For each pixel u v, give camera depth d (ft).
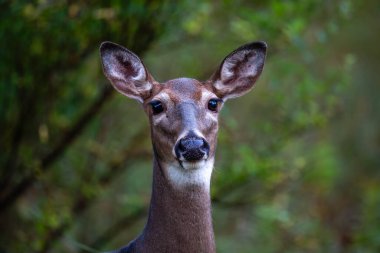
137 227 56.13
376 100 70.85
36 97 44.88
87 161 49.44
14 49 42.83
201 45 50.78
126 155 49.73
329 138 67.67
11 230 47.47
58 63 44.24
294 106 48.98
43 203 47.65
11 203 45.96
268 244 54.44
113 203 54.44
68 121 46.73
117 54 32.48
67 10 41.78
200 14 46.60
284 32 44.42
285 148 50.42
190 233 30.19
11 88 43.86
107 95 45.21
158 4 42.60
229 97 32.89
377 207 58.03
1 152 45.88
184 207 30.25
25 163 45.78
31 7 41.09
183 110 30.22
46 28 42.32
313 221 56.29
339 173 63.87
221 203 47.67
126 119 51.93
